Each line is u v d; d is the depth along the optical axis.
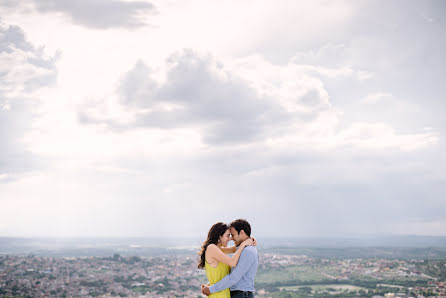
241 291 3.90
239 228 4.06
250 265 3.88
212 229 4.11
